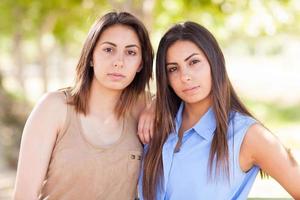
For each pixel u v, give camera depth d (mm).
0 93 15945
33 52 39656
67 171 2998
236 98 3141
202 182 3008
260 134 2941
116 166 3082
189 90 3021
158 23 9797
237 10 8008
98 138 3100
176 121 3229
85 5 10961
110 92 3150
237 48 43406
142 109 3410
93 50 3096
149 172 3139
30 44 35875
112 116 3188
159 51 3113
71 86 3213
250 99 24125
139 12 7379
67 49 26500
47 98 3072
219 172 2980
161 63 3109
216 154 2988
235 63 41250
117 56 3039
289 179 2920
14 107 15344
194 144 3088
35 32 19828
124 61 3049
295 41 30984
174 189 3072
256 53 42156
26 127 3027
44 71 19484
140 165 3205
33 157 2977
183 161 3070
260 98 24844
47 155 3010
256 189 5438
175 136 3162
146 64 3221
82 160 3000
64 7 13094
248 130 2977
